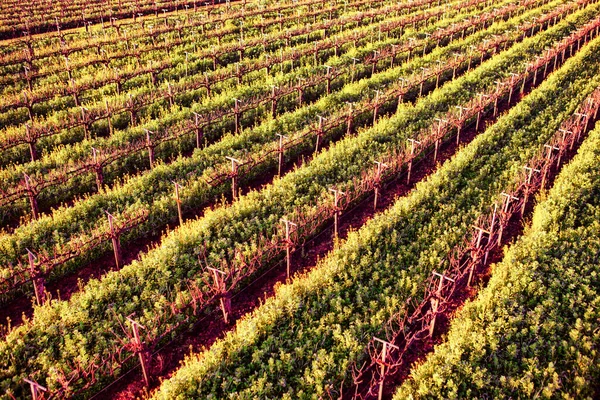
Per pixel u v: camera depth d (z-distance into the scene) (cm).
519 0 5266
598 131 2416
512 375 1178
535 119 2544
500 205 1844
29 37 3812
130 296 1492
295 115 2595
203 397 1176
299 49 3628
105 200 1912
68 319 1384
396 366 1289
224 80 3050
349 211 1942
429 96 2819
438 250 1628
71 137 2442
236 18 4522
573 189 1878
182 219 1925
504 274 1460
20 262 1566
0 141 2234
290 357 1265
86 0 5175
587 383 1127
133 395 1261
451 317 1443
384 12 4738
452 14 4828
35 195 1823
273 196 1938
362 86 2952
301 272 1661
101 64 3328
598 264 1498
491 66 3281
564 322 1303
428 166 2288
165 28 3997
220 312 1499
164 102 2767
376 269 1545
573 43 3850
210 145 2303
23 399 1194
